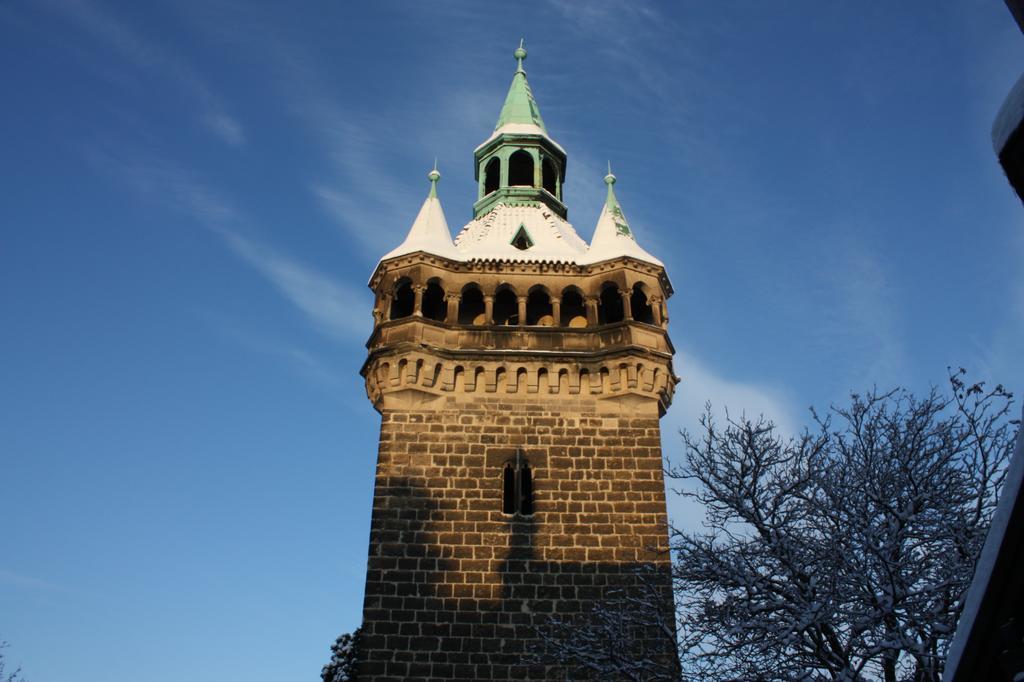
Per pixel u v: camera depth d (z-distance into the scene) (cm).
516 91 5122
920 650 1986
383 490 3250
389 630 2984
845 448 2522
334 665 4588
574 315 3853
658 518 3238
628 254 3794
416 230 3966
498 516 3225
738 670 2239
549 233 4153
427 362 3497
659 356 3569
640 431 3434
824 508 2405
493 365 3538
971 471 2383
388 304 3719
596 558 3150
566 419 3447
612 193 4212
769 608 2183
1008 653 1047
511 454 3362
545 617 3030
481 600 3050
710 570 2322
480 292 3759
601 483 3312
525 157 4788
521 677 2916
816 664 2194
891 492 2373
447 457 3338
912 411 2511
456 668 2930
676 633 2409
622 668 2481
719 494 2495
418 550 3138
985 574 1062
